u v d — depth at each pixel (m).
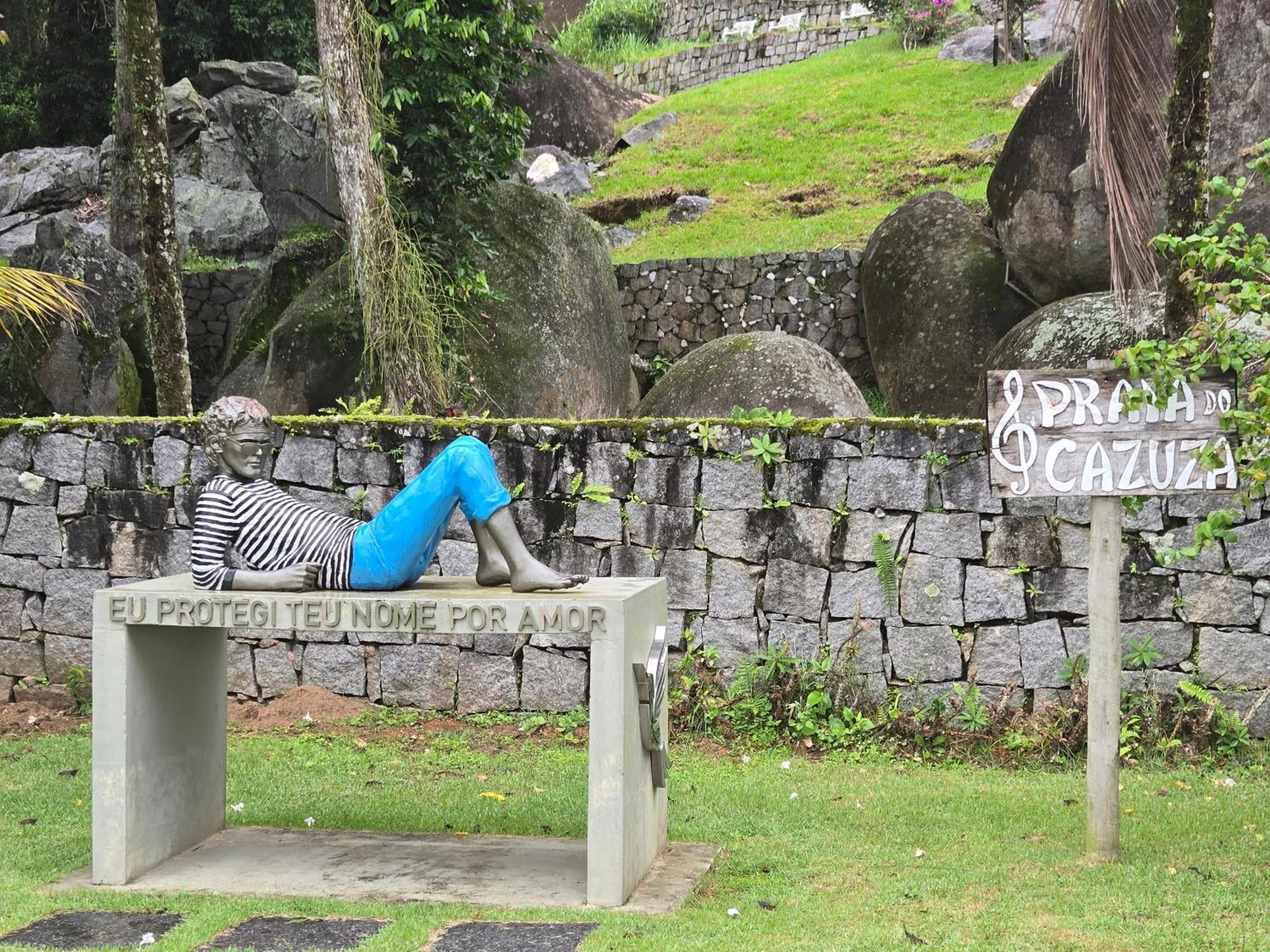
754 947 3.87
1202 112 6.85
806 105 22.53
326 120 9.68
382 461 7.62
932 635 7.07
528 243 11.34
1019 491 4.91
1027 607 6.97
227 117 18.08
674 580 7.38
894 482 7.12
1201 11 6.78
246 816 5.66
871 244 13.01
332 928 4.08
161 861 4.87
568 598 4.40
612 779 4.32
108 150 19.53
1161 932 4.01
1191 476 4.75
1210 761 6.54
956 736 6.90
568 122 23.36
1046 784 6.24
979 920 4.15
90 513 7.82
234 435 4.68
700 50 28.69
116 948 3.91
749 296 13.87
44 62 23.02
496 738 7.13
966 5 27.56
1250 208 9.53
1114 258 6.98
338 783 6.26
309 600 4.45
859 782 6.29
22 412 11.05
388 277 9.45
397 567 4.55
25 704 7.71
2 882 4.63
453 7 10.58
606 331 12.03
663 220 18.02
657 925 4.09
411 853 5.04
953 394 11.45
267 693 7.70
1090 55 6.94
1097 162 7.11
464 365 10.20
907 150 19.11
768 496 7.29
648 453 7.42
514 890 4.52
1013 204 11.20
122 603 4.57
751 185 18.89
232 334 13.94
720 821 5.55
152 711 4.78
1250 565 6.74
